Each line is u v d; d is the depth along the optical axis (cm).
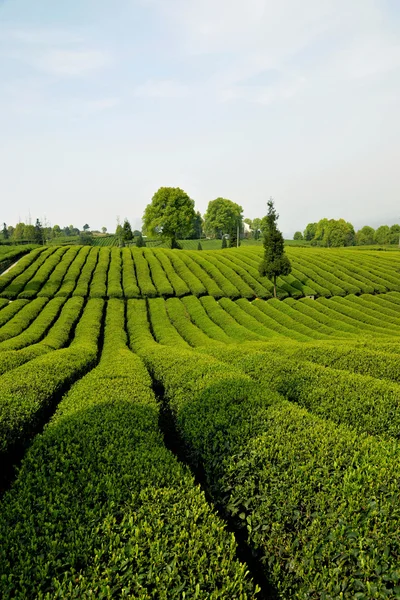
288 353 1733
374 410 979
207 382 1126
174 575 419
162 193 8600
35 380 1254
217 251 7119
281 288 4916
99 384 1180
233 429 796
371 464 624
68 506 543
